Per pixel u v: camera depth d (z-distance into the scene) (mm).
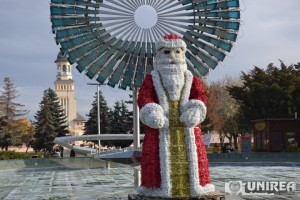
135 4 10992
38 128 53750
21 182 17672
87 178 18781
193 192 8133
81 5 10781
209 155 28500
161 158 8234
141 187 8469
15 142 49250
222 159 28469
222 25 10984
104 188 14250
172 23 11062
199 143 8484
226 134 52594
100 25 10930
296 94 36594
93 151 28531
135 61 11164
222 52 11148
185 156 8289
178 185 8156
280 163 26844
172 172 8188
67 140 27422
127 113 51344
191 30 10992
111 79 11195
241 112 41844
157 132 8438
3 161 25859
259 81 38156
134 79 11250
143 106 8383
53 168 26453
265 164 26688
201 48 11070
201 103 8352
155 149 8352
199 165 8320
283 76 37219
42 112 53781
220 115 49719
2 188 15344
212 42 11039
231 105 49719
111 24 10977
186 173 8227
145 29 11078
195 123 8250
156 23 11094
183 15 11000
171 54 8695
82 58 10992
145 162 8430
